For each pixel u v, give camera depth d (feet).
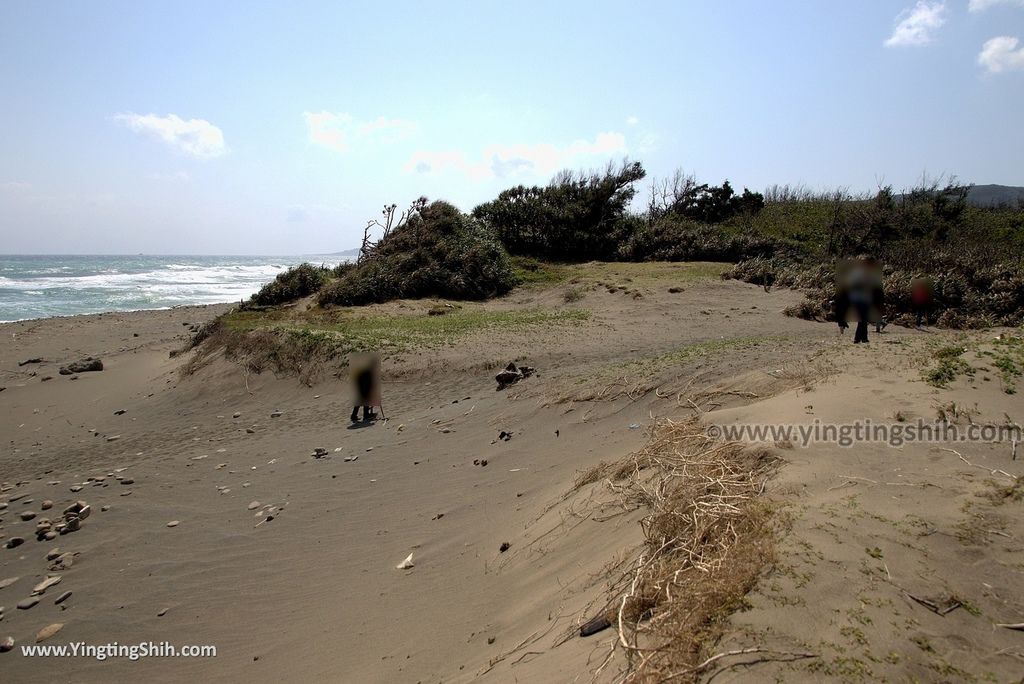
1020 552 10.37
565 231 115.44
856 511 11.73
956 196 122.31
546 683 10.21
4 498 29.37
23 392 53.16
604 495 18.17
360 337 54.44
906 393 18.11
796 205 147.64
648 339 50.29
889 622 8.84
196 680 16.11
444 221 95.14
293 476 30.19
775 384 23.70
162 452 36.19
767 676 7.95
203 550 23.22
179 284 178.29
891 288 59.00
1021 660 8.25
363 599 18.71
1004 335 22.86
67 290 152.76
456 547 20.71
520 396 36.78
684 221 126.21
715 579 10.13
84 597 20.40
